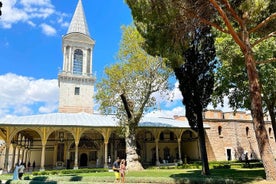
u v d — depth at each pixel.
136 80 26.95
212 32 17.55
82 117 37.31
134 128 26.98
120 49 27.02
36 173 26.41
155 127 37.09
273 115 20.59
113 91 27.56
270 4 12.30
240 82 19.98
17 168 19.02
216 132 43.25
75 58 56.44
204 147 16.84
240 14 12.50
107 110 28.05
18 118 32.72
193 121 17.73
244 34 12.13
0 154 45.66
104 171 28.56
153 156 44.44
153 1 10.54
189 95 17.47
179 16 11.41
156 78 26.81
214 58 17.42
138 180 15.62
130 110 27.09
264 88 18.25
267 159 11.00
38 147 41.97
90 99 54.66
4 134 32.53
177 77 18.03
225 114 45.56
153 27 11.75
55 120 33.69
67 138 41.31
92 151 42.22
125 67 26.59
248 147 45.06
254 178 12.27
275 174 10.80
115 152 42.09
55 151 40.59
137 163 25.94
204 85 17.31
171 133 46.75
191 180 13.12
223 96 23.34
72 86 54.12
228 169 23.98
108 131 34.34
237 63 17.19
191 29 12.65
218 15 12.84
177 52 12.66
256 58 16.98
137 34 24.72
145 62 26.39
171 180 13.95
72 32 57.69
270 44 17.09
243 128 45.78
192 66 17.41
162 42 12.05
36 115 35.59
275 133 20.31
